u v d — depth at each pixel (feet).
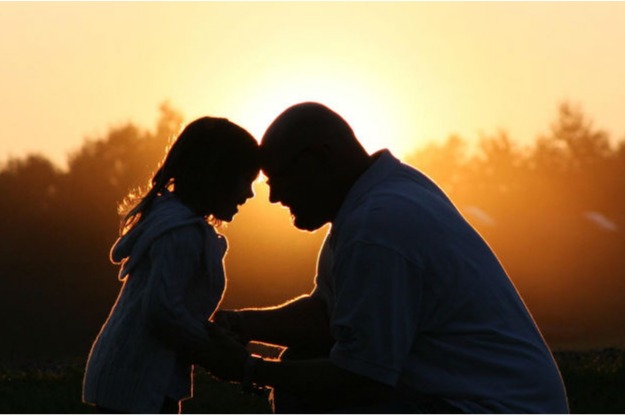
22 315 124.47
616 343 81.25
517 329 20.25
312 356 23.26
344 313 19.67
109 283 136.87
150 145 159.02
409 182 20.61
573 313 127.13
